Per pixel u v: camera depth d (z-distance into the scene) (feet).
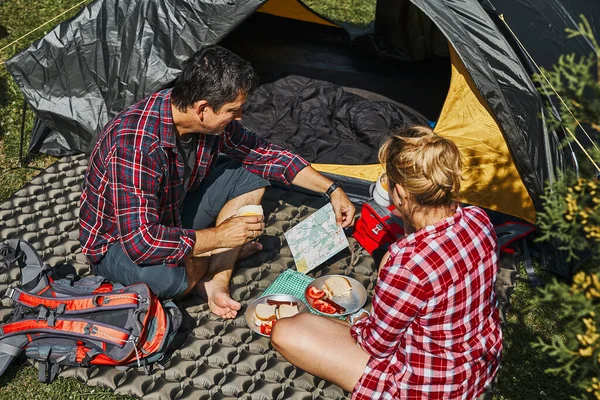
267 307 10.28
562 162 11.22
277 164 10.90
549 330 10.54
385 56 17.20
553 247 11.48
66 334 9.29
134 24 12.81
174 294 10.23
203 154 10.18
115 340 9.21
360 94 16.15
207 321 10.41
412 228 7.75
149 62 12.80
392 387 7.78
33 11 18.39
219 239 9.63
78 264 11.35
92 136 13.32
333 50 17.60
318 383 9.45
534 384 9.72
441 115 13.30
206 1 12.38
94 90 13.20
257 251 11.62
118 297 9.48
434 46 16.90
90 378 9.50
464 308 7.26
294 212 12.59
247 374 9.61
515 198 12.32
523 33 12.52
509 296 11.11
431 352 7.45
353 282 10.73
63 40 13.08
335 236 11.21
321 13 19.07
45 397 9.34
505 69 11.32
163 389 9.37
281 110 15.47
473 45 11.39
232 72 8.70
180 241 9.37
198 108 8.91
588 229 8.18
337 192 10.71
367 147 14.33
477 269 7.24
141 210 9.20
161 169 9.31
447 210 7.31
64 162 13.50
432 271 7.07
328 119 15.19
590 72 12.26
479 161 12.67
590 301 7.23
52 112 13.30
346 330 8.60
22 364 9.79
